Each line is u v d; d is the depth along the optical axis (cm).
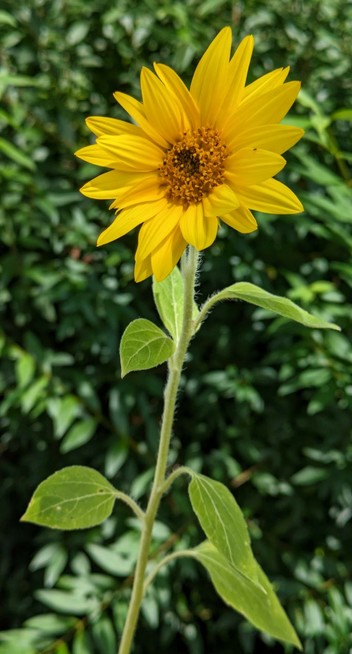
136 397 70
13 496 81
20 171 70
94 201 72
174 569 70
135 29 73
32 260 69
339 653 68
